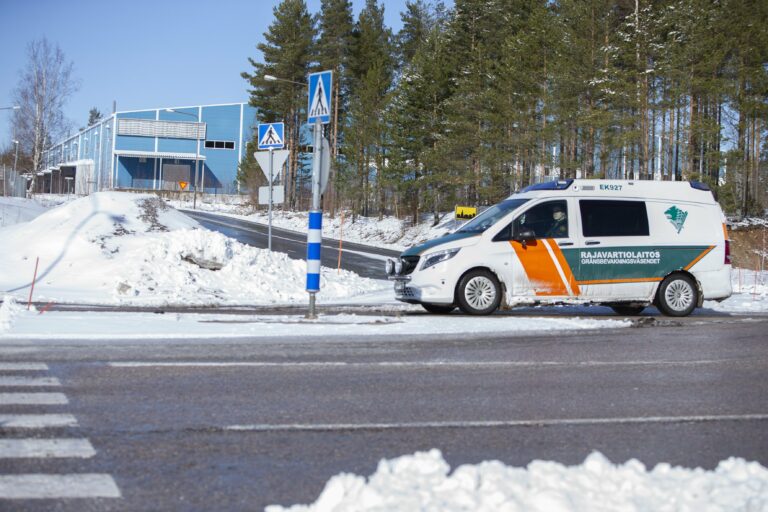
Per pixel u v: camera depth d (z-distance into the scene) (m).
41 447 4.07
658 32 36.22
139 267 16.28
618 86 35.19
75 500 3.29
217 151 91.06
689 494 3.18
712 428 4.90
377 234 50.94
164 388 5.72
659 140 38.84
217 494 3.41
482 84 43.84
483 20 48.47
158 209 22.77
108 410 4.97
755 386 6.38
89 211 20.98
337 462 3.95
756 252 38.53
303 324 9.95
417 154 48.16
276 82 59.31
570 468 3.46
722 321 11.44
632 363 7.39
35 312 10.73
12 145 70.50
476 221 12.77
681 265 12.58
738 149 38.09
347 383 6.11
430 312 12.89
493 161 42.09
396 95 49.09
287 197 65.88
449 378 6.43
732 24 36.91
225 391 5.67
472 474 3.25
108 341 8.09
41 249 18.67
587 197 12.41
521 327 9.97
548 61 39.22
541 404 5.52
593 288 12.27
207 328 9.26
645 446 4.42
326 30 59.81
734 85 36.59
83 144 104.44
